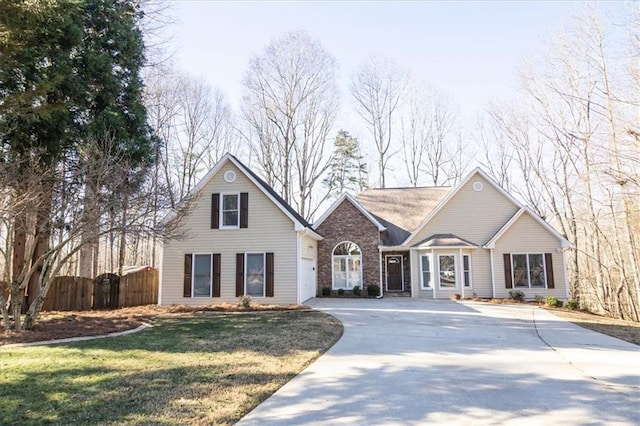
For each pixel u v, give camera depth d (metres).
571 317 14.93
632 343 9.98
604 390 6.08
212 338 9.68
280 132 32.91
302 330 10.78
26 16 8.23
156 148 16.06
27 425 4.49
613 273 25.23
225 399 5.46
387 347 9.12
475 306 17.16
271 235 17.59
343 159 36.56
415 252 21.55
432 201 24.70
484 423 4.77
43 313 13.86
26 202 9.26
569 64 21.89
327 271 21.83
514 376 6.84
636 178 15.66
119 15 15.02
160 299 17.67
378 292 20.89
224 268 17.59
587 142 19.27
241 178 18.14
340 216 22.33
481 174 21.97
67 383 5.99
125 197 10.90
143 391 5.71
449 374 6.92
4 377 6.24
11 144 11.27
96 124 13.31
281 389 6.02
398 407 5.29
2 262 19.25
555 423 4.79
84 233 10.71
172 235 13.11
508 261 20.53
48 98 12.22
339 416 4.96
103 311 15.52
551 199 27.25
